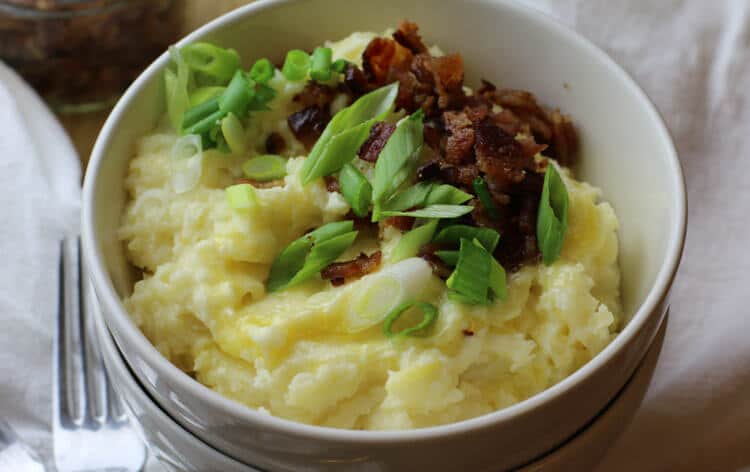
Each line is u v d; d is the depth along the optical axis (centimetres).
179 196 45
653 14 56
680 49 56
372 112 46
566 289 43
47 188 55
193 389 40
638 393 43
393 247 44
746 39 55
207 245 44
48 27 56
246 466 41
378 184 44
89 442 48
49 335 52
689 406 49
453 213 43
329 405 42
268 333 42
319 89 47
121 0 57
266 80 47
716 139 54
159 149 46
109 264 44
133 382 42
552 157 49
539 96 50
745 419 49
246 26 49
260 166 46
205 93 47
